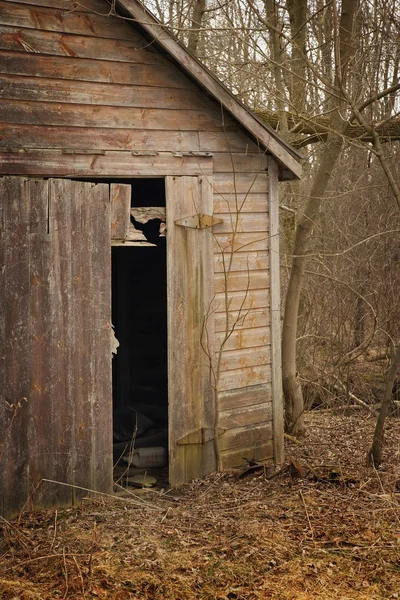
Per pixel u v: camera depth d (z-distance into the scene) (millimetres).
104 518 6531
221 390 7824
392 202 13523
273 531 6270
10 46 6625
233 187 7855
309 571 5586
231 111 7484
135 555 5773
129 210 7152
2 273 6395
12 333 6449
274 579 5465
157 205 10125
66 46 6887
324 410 11281
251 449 8109
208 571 5559
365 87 10328
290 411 9562
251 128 7648
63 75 6883
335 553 5902
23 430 6523
